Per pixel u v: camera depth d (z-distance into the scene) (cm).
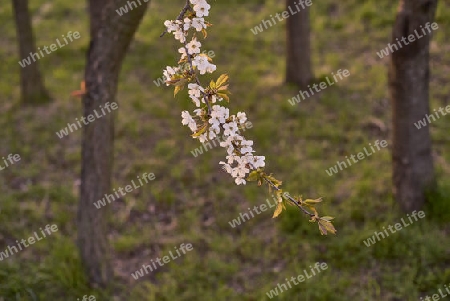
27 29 817
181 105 818
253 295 514
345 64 907
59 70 946
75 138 781
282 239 580
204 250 577
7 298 503
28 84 840
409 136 567
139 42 1026
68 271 518
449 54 894
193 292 522
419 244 544
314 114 782
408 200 587
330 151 707
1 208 633
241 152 250
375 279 521
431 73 854
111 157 500
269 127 752
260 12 1113
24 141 771
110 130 490
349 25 1022
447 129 727
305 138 737
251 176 254
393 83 562
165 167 710
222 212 630
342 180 652
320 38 993
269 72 914
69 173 712
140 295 522
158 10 1154
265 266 552
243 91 851
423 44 536
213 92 257
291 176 664
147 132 779
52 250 558
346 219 589
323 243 565
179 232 606
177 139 760
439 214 575
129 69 944
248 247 571
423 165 578
